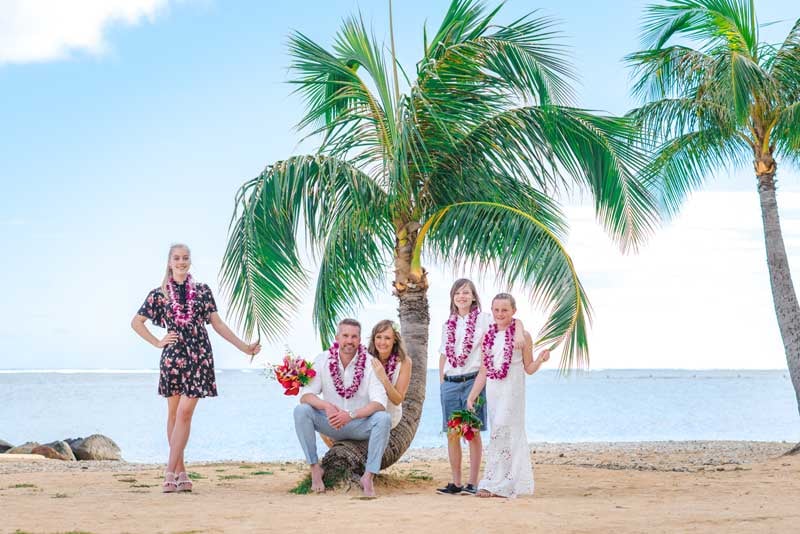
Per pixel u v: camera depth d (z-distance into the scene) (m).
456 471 7.06
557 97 8.74
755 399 60.38
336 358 7.08
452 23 8.73
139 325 6.93
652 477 8.45
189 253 7.01
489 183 8.62
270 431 28.62
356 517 5.27
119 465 11.45
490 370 6.76
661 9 13.38
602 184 8.42
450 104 8.48
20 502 6.08
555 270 7.82
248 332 8.24
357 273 8.70
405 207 8.52
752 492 6.83
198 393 6.85
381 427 6.86
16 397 79.06
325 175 8.30
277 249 8.25
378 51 8.42
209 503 6.04
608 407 47.31
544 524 4.97
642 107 14.10
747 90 11.62
